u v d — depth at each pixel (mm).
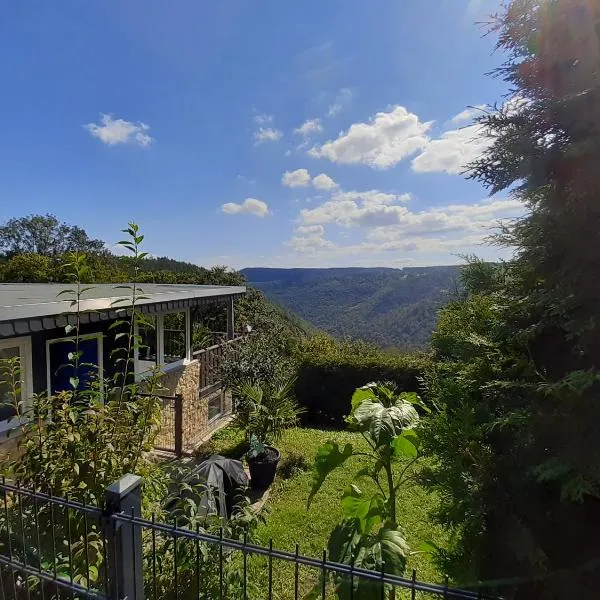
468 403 2178
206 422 8938
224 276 20109
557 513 1733
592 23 1682
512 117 1943
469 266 2498
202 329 11047
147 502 2984
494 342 2154
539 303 1803
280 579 3822
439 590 1415
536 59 1906
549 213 1828
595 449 1537
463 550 1983
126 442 3197
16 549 2586
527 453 1760
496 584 1738
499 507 1780
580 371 1499
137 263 3975
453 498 1985
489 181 2053
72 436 2867
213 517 2920
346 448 2531
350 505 2363
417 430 2309
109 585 1941
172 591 2559
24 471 2879
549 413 1724
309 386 10250
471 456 1930
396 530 2191
